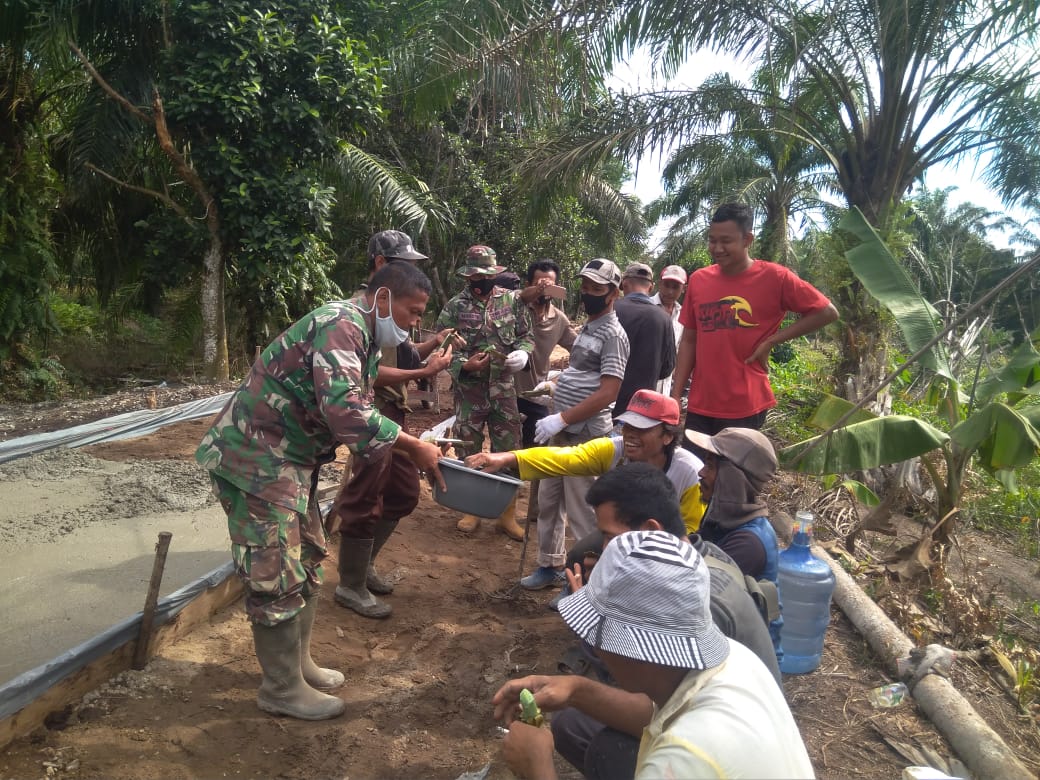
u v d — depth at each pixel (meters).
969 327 6.92
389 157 14.47
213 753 2.77
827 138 8.23
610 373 4.03
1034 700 3.67
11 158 9.73
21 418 7.77
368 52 10.00
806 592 3.63
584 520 4.10
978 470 7.17
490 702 3.29
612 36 7.42
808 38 7.43
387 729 3.06
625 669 1.58
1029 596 5.37
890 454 4.53
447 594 4.34
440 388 10.20
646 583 1.53
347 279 16.36
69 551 4.14
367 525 3.82
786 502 6.45
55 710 2.84
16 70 9.59
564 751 2.49
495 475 3.26
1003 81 7.70
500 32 7.80
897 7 7.02
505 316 5.38
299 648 3.13
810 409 7.98
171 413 7.59
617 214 17.00
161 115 8.83
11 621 3.33
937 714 3.33
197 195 10.09
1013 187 9.55
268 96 9.37
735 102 8.10
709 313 4.25
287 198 9.54
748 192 15.44
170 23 9.52
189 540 4.37
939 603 4.66
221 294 10.35
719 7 7.23
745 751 1.41
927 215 18.08
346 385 2.78
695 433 2.99
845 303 7.36
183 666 3.27
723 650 1.55
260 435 2.83
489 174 15.00
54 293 13.01
